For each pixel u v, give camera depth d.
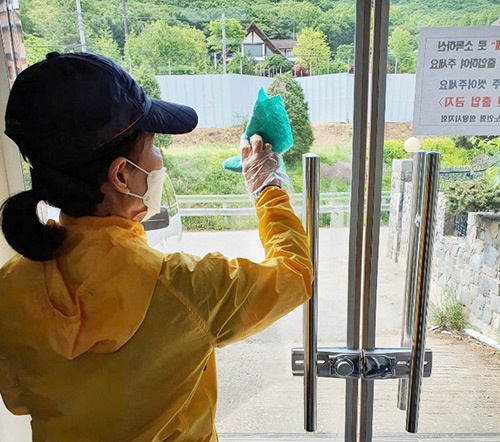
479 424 1.05
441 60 0.81
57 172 0.57
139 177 0.63
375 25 0.78
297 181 0.90
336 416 1.07
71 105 0.53
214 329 0.62
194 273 0.61
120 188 0.61
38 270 0.60
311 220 0.82
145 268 0.59
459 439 1.07
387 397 1.06
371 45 0.79
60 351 0.56
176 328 0.59
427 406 1.06
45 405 0.62
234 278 0.62
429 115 0.84
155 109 0.62
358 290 0.93
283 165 0.84
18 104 0.54
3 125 0.89
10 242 0.58
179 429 0.66
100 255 0.58
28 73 0.55
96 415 0.61
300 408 1.08
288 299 0.66
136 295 0.57
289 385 1.07
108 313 0.56
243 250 0.95
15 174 0.92
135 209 0.65
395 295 0.95
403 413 1.06
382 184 0.87
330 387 1.05
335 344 1.00
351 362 0.94
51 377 0.60
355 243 0.90
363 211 0.88
